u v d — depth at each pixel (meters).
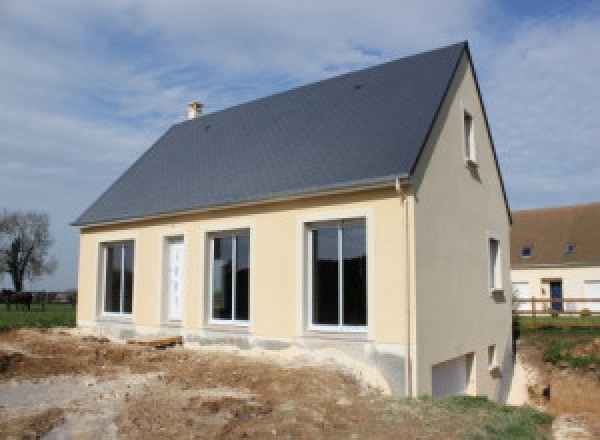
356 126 12.59
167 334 14.06
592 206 39.34
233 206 12.63
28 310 31.94
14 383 9.33
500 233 15.85
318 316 11.27
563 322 20.78
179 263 14.34
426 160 10.81
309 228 11.59
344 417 7.41
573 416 8.90
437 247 10.98
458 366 12.23
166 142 19.78
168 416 6.97
